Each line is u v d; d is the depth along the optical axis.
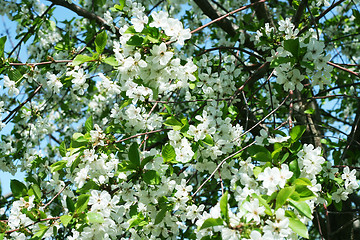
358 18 4.44
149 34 2.67
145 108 3.46
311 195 2.29
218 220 2.13
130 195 2.91
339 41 6.09
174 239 3.07
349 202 5.15
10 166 4.20
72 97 5.40
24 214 2.79
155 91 2.81
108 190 2.96
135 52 2.72
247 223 2.11
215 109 3.21
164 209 2.71
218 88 3.62
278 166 2.62
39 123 4.54
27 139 4.70
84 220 2.59
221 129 3.06
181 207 2.75
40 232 2.69
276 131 2.86
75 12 5.11
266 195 2.30
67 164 2.98
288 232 2.05
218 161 3.13
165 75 2.75
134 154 2.78
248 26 4.49
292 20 4.68
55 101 5.46
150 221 2.90
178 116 4.21
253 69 5.01
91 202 2.59
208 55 4.34
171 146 2.87
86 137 2.94
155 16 2.62
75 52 4.39
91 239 2.55
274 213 2.12
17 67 4.07
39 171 4.10
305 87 4.84
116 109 3.69
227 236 2.08
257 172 2.47
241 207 2.16
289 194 2.12
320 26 5.31
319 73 2.92
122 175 2.93
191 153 2.87
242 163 3.03
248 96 4.60
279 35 3.52
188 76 2.85
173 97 4.79
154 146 4.11
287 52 3.02
